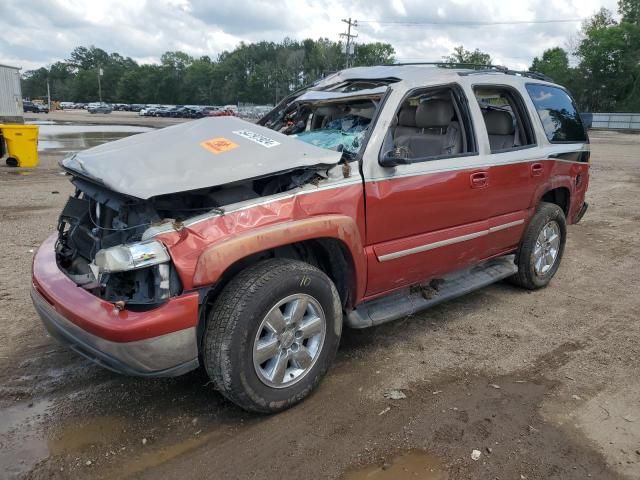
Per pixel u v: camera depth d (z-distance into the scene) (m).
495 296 5.22
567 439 3.02
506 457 2.86
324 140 4.00
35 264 3.50
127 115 78.44
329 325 3.36
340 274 3.59
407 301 4.11
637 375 3.73
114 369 2.89
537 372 3.76
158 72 131.00
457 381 3.62
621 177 13.91
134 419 3.17
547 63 79.69
